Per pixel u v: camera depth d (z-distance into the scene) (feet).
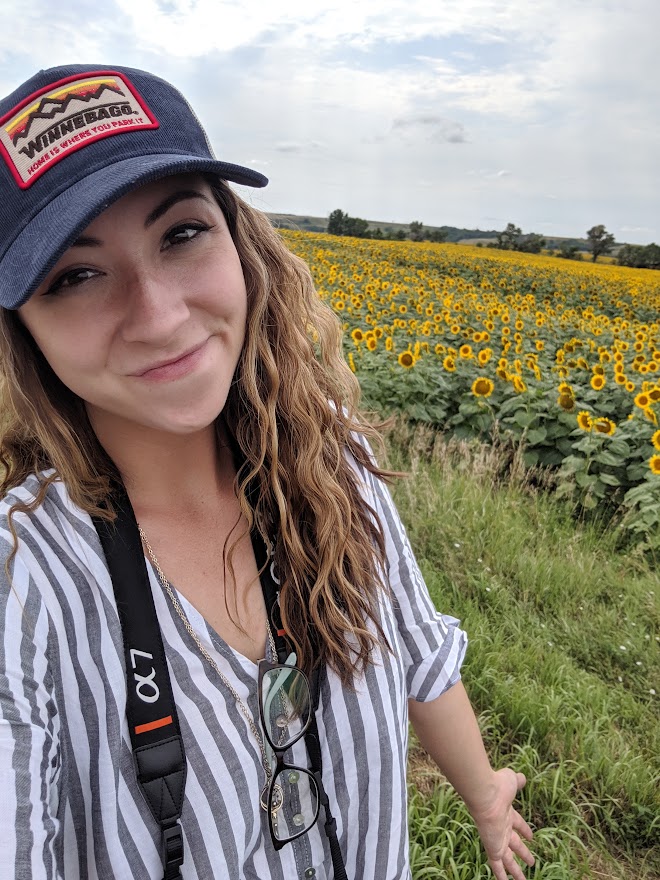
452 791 7.35
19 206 2.08
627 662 10.68
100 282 2.14
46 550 2.29
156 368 2.23
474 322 36.78
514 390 20.68
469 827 6.88
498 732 8.63
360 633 2.89
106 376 2.24
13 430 2.49
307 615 2.81
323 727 2.83
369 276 52.19
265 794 2.61
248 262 2.91
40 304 2.17
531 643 10.52
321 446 3.04
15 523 2.26
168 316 2.15
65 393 2.48
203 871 2.45
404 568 3.48
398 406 20.84
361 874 3.05
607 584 12.59
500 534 13.39
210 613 2.66
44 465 2.47
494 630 10.82
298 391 3.03
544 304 52.42
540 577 12.38
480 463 16.51
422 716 3.64
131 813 2.33
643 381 22.74
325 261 60.59
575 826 7.39
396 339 28.35
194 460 2.64
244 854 2.59
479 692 9.30
